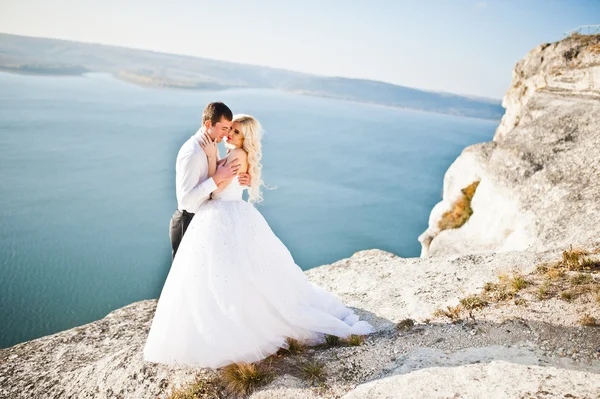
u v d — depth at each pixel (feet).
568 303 17.49
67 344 25.02
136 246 297.12
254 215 16.96
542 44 78.64
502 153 51.03
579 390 12.34
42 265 253.24
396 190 539.70
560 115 52.60
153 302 32.07
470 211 53.98
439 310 19.75
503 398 12.50
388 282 27.37
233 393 14.79
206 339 15.39
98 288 231.50
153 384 15.89
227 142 16.70
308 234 341.62
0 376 21.39
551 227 35.68
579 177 39.73
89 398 16.47
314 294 18.95
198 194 15.42
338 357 16.46
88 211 366.63
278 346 16.57
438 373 14.24
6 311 199.21
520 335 15.92
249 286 16.14
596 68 58.85
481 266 26.32
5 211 344.28
